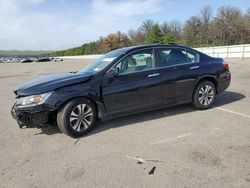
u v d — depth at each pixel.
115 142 4.59
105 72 5.15
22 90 4.84
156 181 3.29
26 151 4.39
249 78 11.45
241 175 3.33
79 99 4.87
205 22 69.06
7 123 6.11
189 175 3.39
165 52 5.83
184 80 5.91
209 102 6.35
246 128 4.95
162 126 5.26
